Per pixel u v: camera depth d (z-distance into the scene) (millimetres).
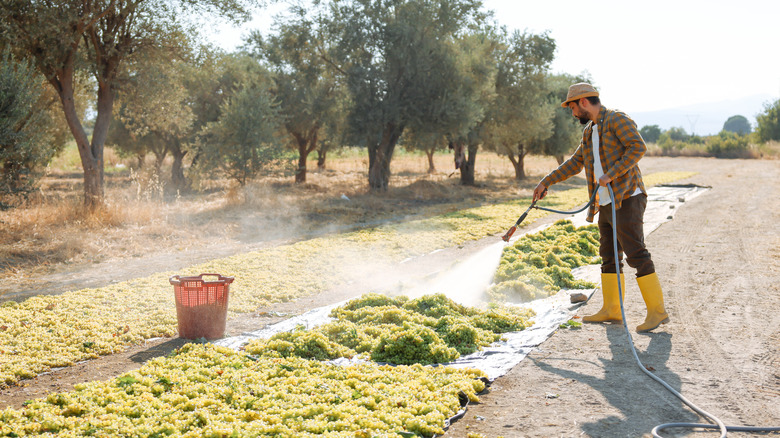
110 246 12180
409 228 15438
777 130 69875
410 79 23656
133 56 16953
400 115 23391
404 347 5316
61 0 14531
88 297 7918
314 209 19188
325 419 3762
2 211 14359
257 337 6137
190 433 3521
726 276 8781
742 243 12086
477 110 23953
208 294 6059
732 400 4160
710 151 69625
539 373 4828
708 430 3691
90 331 6207
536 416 3959
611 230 6195
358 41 23031
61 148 25094
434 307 6613
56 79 15883
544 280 8125
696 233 13648
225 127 21859
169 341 6082
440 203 23062
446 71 23703
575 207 20312
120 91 17906
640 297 7516
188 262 11000
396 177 36594
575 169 6316
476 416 3990
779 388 4387
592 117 5887
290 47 25281
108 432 3572
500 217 17656
